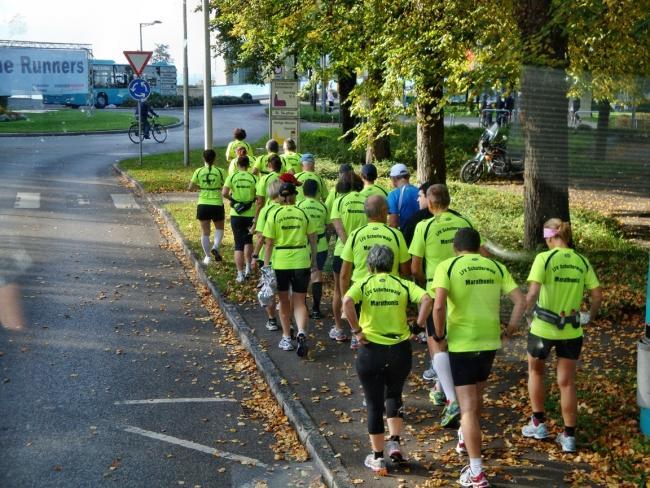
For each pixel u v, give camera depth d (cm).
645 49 943
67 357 856
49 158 2889
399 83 1367
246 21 2234
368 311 575
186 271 1287
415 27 1317
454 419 648
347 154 2517
